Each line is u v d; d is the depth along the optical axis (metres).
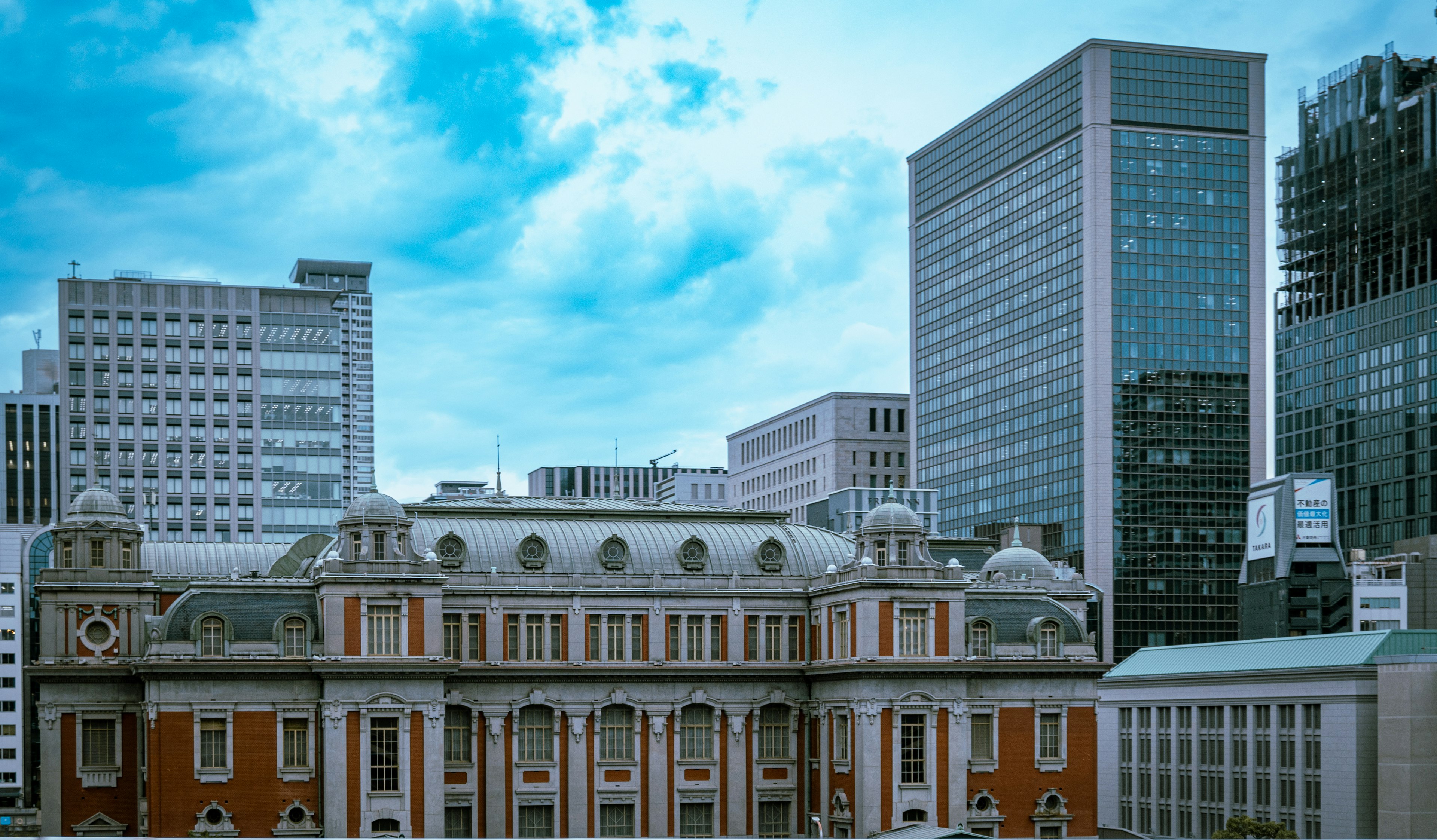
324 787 125.44
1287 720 164.62
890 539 137.75
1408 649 157.62
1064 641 142.50
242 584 130.25
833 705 139.75
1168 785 184.38
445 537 139.25
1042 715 141.12
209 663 124.94
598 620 140.88
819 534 153.50
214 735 126.00
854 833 134.88
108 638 135.62
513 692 137.38
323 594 127.50
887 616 136.12
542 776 137.62
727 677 142.38
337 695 126.00
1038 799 139.62
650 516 151.62
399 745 126.88
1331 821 156.38
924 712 136.00
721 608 143.75
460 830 135.25
